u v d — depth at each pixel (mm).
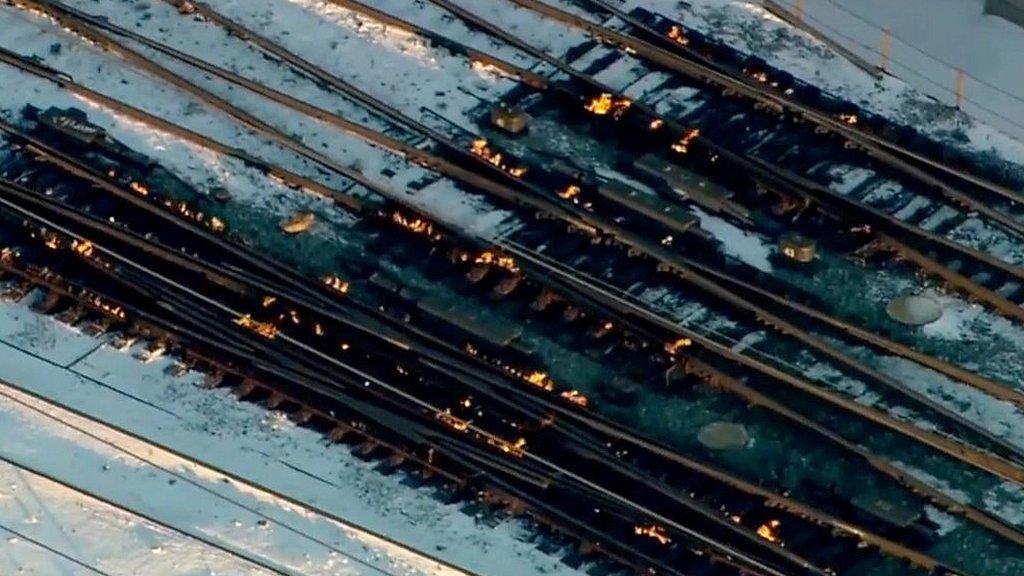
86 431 58094
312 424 58125
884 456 56688
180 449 57500
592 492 56094
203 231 62938
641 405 58125
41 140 65812
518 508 56000
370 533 55625
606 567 54594
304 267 62031
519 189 64188
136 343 60219
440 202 63969
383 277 61594
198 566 55000
